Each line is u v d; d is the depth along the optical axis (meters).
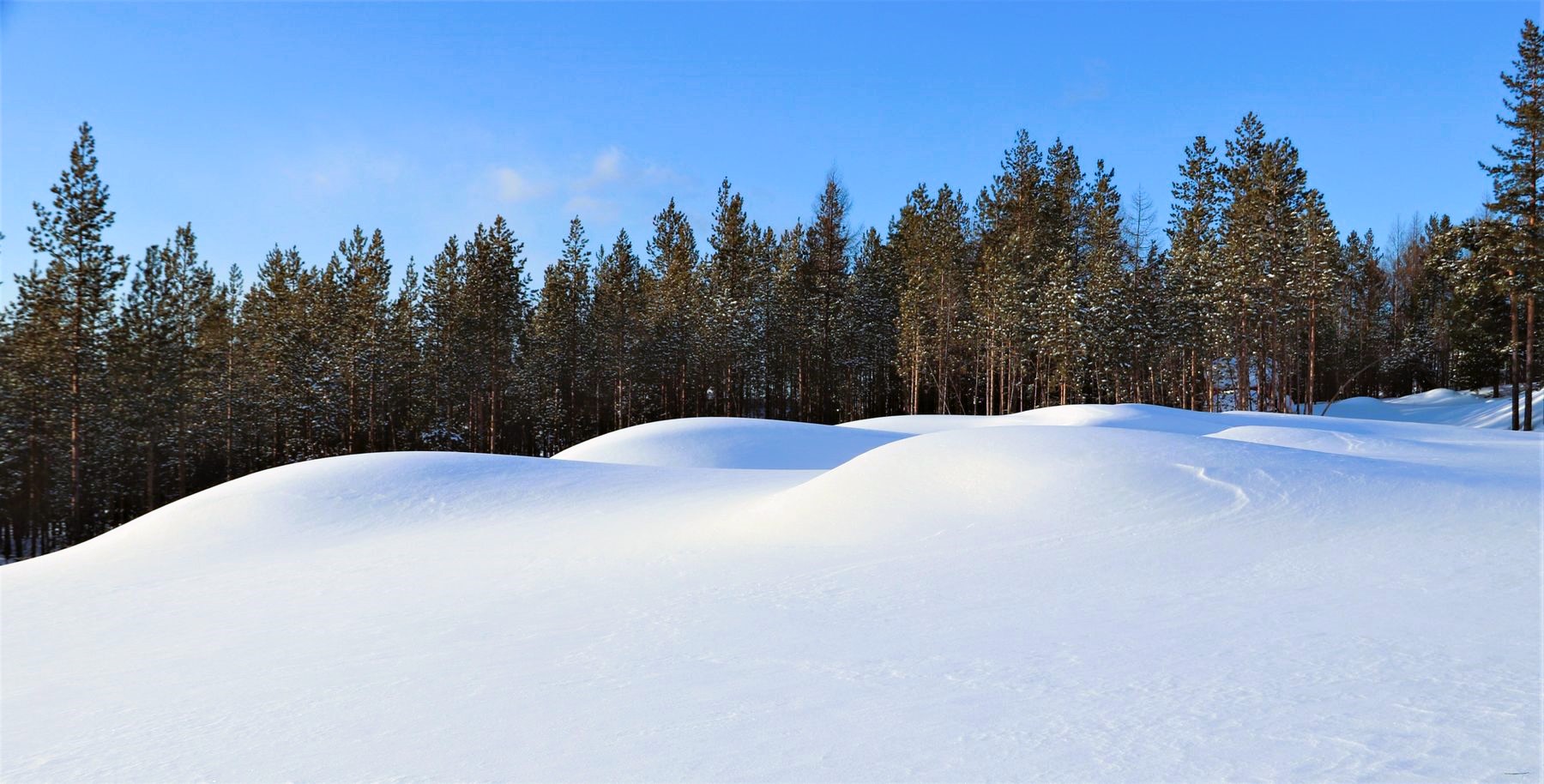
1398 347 63.22
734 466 22.66
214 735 4.41
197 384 37.25
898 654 4.94
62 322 30.14
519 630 6.47
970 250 52.00
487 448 52.19
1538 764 2.92
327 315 44.25
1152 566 6.86
